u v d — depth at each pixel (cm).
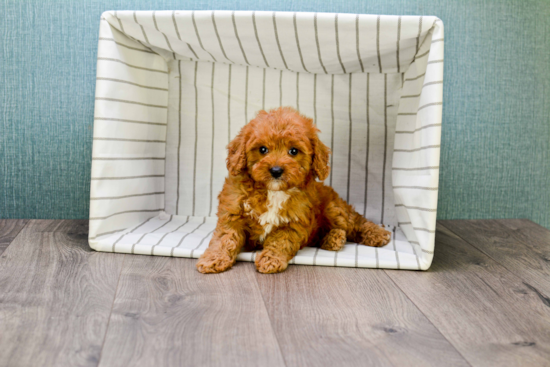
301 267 188
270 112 194
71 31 246
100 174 200
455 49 263
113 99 204
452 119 270
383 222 250
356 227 216
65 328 133
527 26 264
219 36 204
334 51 209
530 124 274
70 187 257
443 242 231
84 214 260
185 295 158
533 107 273
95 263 185
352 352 125
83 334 130
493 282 178
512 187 280
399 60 215
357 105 246
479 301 160
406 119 217
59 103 251
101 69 199
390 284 173
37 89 249
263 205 184
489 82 268
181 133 251
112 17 199
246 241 203
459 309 154
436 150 183
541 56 268
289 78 246
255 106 248
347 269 187
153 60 230
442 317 148
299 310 149
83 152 255
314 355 123
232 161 185
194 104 248
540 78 270
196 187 253
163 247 196
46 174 255
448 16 260
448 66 264
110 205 207
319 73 243
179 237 213
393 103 242
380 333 136
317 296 160
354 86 244
